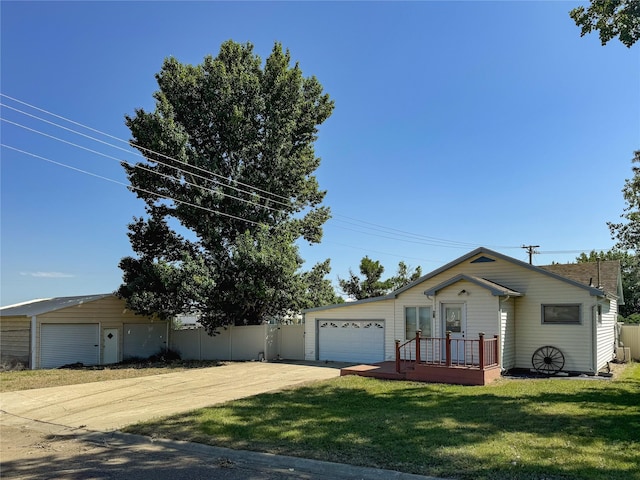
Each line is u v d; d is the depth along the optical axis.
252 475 6.66
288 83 26.56
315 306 27.02
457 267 19.59
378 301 21.44
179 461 7.39
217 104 25.11
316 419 9.64
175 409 11.59
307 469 6.89
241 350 25.25
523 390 12.99
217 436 8.59
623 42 10.77
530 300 18.08
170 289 23.41
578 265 24.61
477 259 19.19
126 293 24.67
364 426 8.94
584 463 6.50
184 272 23.06
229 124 24.69
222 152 26.03
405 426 8.88
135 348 26.88
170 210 25.80
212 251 25.48
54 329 23.38
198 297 22.77
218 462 7.30
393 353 20.81
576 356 17.06
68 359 23.77
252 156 26.16
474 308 17.39
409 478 6.27
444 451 7.21
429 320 19.89
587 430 8.36
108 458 7.67
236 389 14.61
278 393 13.15
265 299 24.14
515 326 18.30
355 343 22.23
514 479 6.00
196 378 17.62
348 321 22.56
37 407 12.85
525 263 18.03
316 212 29.31
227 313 25.16
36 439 9.29
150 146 23.48
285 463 7.14
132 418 10.78
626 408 10.34
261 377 17.41
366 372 16.41
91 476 6.71
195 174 24.16
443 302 18.16
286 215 27.95
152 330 27.80
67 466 7.25
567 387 13.52
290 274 23.92
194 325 36.22
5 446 8.70
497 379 15.45
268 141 25.84
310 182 28.78
